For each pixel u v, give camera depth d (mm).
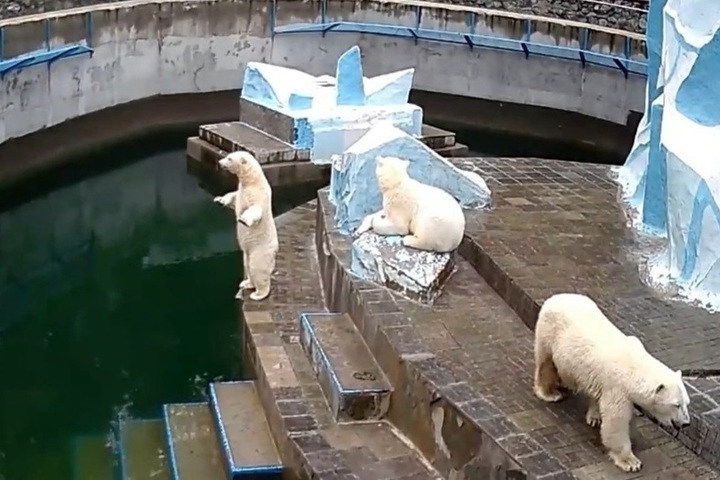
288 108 11680
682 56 6359
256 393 5977
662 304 5742
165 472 5508
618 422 4141
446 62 15328
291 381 5719
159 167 12203
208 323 7973
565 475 4098
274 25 15078
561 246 6562
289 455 5094
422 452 4953
